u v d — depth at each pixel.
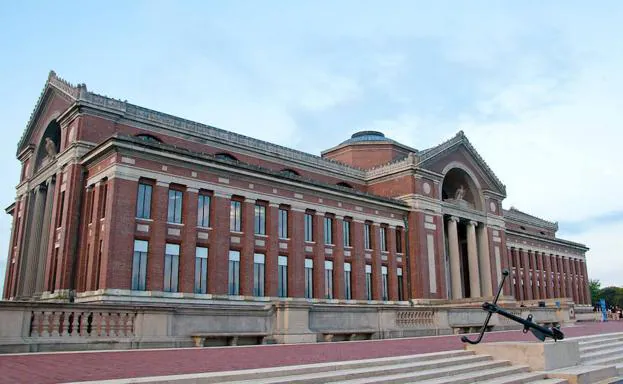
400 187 50.53
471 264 54.12
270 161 46.69
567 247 84.06
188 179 34.59
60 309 17.56
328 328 24.62
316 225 42.22
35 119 44.06
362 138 62.41
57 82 40.06
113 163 31.61
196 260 34.25
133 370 12.38
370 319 26.69
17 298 40.38
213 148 42.75
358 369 13.51
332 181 51.38
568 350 17.55
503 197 59.47
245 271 36.47
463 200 55.12
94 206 32.91
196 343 20.06
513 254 71.06
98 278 31.23
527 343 16.92
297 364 13.78
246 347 19.95
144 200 32.62
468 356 16.92
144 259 31.97
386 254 47.44
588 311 79.88
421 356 15.77
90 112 36.09
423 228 49.22
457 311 32.59
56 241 35.50
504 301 51.28
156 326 19.42
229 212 36.50
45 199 42.16
